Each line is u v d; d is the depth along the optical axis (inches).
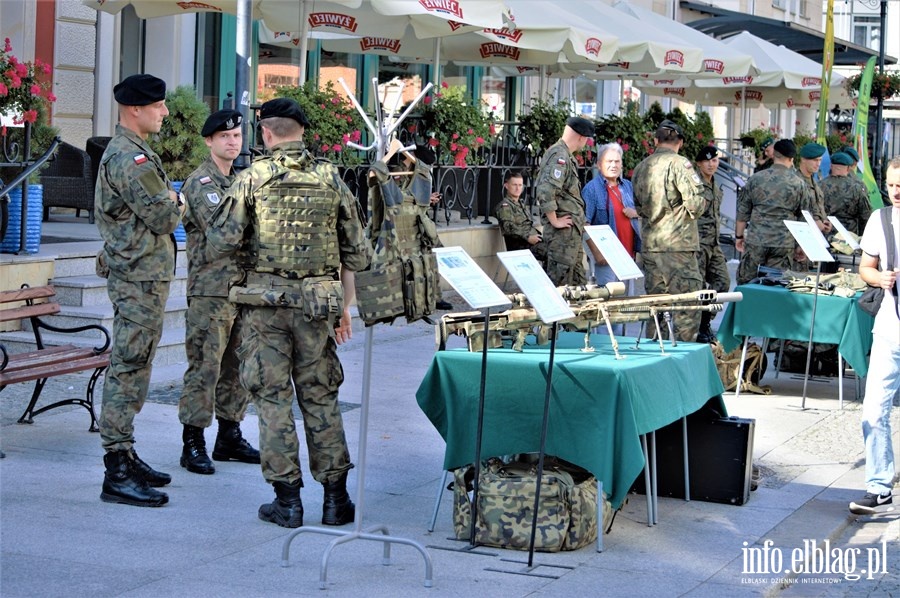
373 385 378.6
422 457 294.8
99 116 567.5
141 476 250.1
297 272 227.1
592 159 684.1
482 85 874.1
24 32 525.3
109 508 242.7
